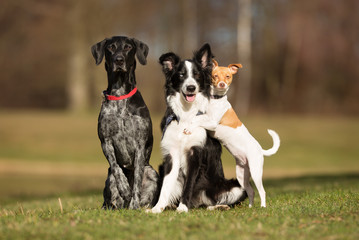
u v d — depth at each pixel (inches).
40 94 1427.2
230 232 149.8
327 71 1296.8
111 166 209.0
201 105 211.6
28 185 528.1
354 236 145.6
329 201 207.8
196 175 207.6
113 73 207.5
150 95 1266.0
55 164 709.9
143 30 1149.1
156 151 772.6
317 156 742.5
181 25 1213.1
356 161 710.5
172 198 211.8
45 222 166.4
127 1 1095.0
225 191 218.7
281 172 620.7
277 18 1238.3
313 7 1232.8
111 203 210.8
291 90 1314.0
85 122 1020.5
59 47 1123.9
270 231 150.6
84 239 145.3
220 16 1198.3
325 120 1067.3
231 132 219.9
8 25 1144.2
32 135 900.0
